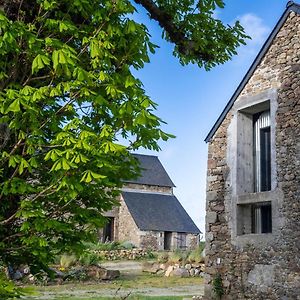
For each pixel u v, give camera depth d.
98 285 18.08
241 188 11.90
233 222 11.77
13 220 4.61
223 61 7.32
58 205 4.71
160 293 15.95
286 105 10.90
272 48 11.45
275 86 11.23
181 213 39.78
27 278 16.28
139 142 4.67
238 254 11.48
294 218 10.33
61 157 4.16
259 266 10.91
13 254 4.94
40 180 4.77
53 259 5.17
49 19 4.59
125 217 37.53
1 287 4.18
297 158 10.49
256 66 11.78
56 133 4.51
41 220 4.47
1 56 4.63
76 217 4.96
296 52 10.89
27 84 4.67
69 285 17.80
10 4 4.81
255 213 11.95
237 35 7.16
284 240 10.45
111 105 4.56
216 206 12.30
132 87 4.55
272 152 11.02
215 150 12.66
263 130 12.20
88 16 4.82
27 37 4.36
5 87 4.59
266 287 10.66
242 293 11.19
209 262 12.15
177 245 37.69
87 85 4.38
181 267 22.42
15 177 4.46
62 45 4.33
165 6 6.68
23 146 4.58
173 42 6.89
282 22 11.22
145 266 23.98
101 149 4.25
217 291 11.66
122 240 37.03
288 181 10.59
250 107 11.91
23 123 4.36
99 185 4.80
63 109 4.59
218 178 12.43
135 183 39.97
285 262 10.35
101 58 4.55
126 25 4.71
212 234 12.24
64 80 4.65
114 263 27.78
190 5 6.71
